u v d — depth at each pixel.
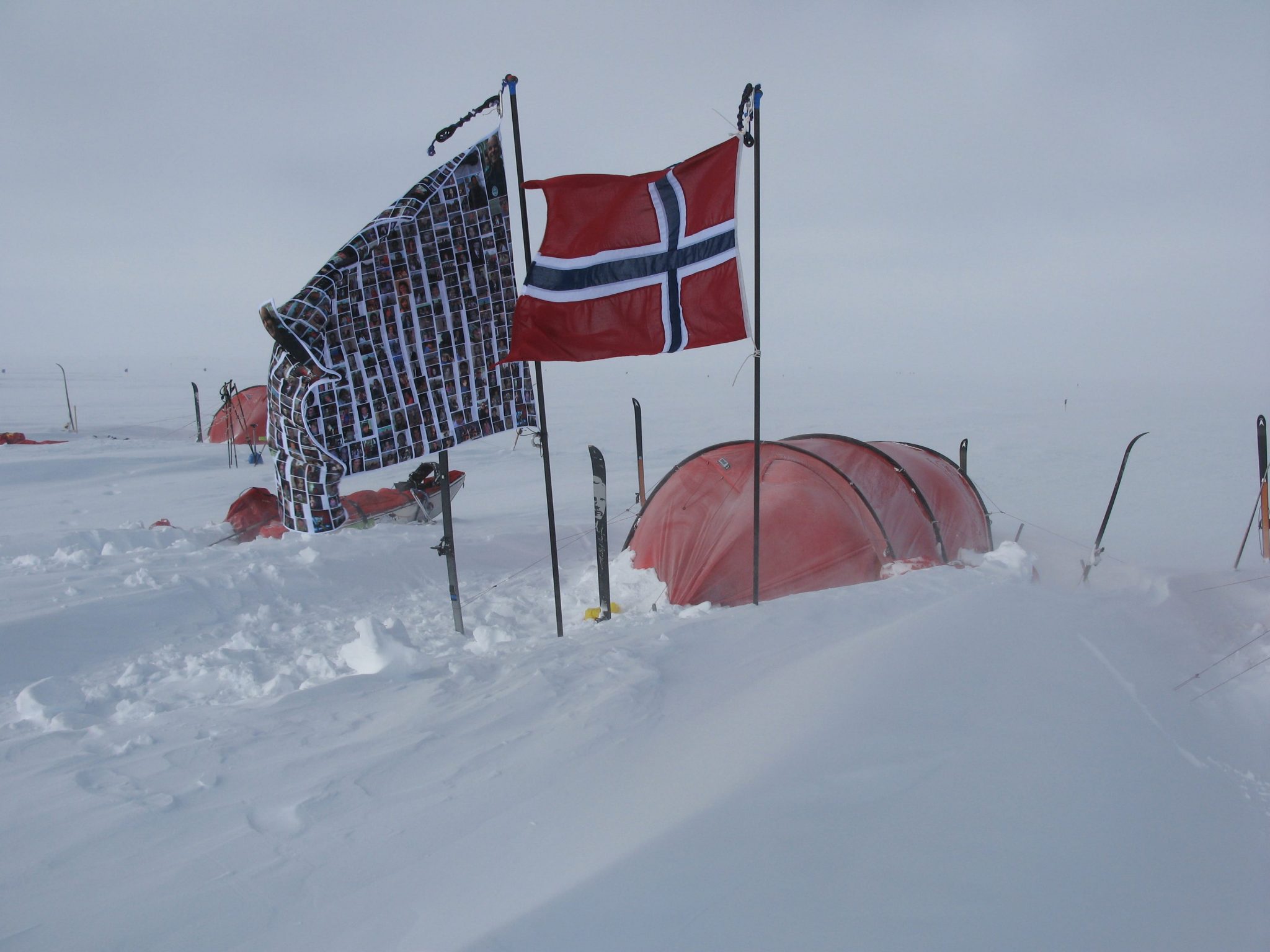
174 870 2.27
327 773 2.90
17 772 2.94
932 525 6.74
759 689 3.60
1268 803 3.01
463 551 8.16
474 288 4.90
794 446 7.02
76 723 3.72
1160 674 4.08
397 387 4.73
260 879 2.23
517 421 5.17
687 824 2.40
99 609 5.54
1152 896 2.27
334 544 7.88
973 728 3.08
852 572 6.14
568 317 4.68
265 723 3.44
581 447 22.31
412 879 2.23
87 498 13.14
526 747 3.08
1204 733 3.52
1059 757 2.94
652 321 4.78
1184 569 7.46
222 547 8.12
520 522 10.51
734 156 4.61
